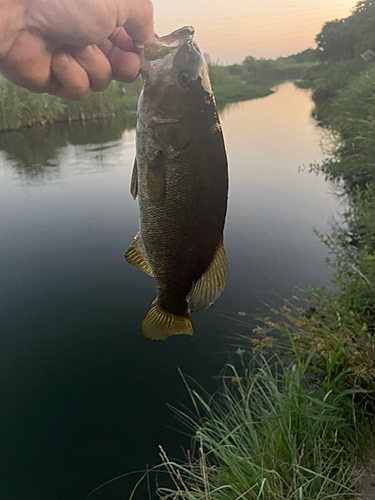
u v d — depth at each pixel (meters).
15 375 0.73
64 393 0.69
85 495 0.53
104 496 0.53
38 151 2.36
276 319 0.80
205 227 0.35
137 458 0.58
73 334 0.82
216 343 0.77
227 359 0.73
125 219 1.34
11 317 0.87
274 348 0.71
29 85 0.30
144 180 0.35
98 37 0.29
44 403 0.67
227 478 0.47
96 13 0.28
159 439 0.60
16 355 0.77
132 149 2.33
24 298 0.94
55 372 0.73
